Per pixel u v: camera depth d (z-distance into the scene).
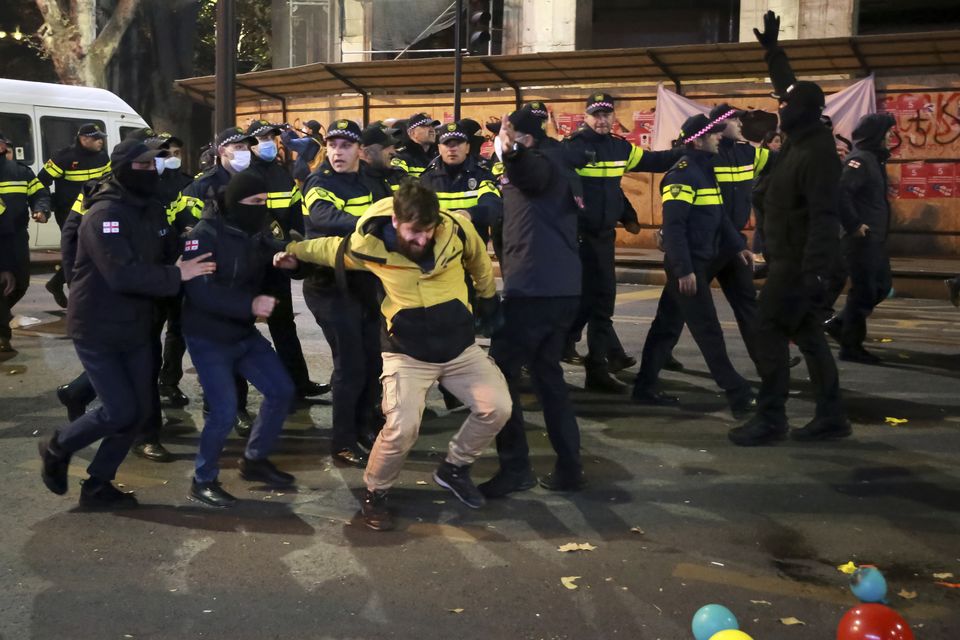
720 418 6.77
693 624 3.19
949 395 7.41
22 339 9.63
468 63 17.92
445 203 6.36
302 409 7.02
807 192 5.69
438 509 5.03
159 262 4.96
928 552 4.50
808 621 3.83
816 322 6.16
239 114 22.67
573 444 5.25
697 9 22.73
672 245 6.52
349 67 18.73
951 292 8.38
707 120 6.60
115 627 3.75
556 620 3.83
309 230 5.73
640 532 4.73
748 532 4.73
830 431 6.21
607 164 7.22
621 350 8.12
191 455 5.95
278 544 4.56
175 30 30.45
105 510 4.98
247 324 5.11
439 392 7.57
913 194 17.11
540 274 5.09
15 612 3.86
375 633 3.72
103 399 4.80
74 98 16.80
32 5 31.48
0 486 5.34
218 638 3.68
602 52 17.02
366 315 5.79
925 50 15.92
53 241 16.75
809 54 16.48
